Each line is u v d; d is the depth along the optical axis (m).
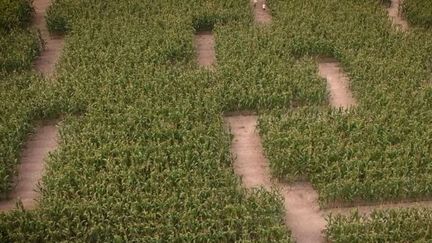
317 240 18.64
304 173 20.59
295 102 24.53
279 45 27.14
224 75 25.06
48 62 27.77
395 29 28.88
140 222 17.98
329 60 28.08
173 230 17.73
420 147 21.03
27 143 22.58
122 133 21.41
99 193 18.86
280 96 23.73
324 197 19.52
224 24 29.94
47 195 19.03
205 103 23.16
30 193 20.31
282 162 20.34
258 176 21.16
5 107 22.95
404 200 20.09
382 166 20.30
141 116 22.02
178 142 21.45
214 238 17.59
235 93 23.83
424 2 30.69
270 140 21.19
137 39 27.31
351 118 22.52
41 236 17.67
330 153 20.56
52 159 20.38
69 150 20.66
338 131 22.12
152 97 23.45
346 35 28.05
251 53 26.66
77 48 26.88
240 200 18.94
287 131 21.55
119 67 25.42
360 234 17.67
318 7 30.77
